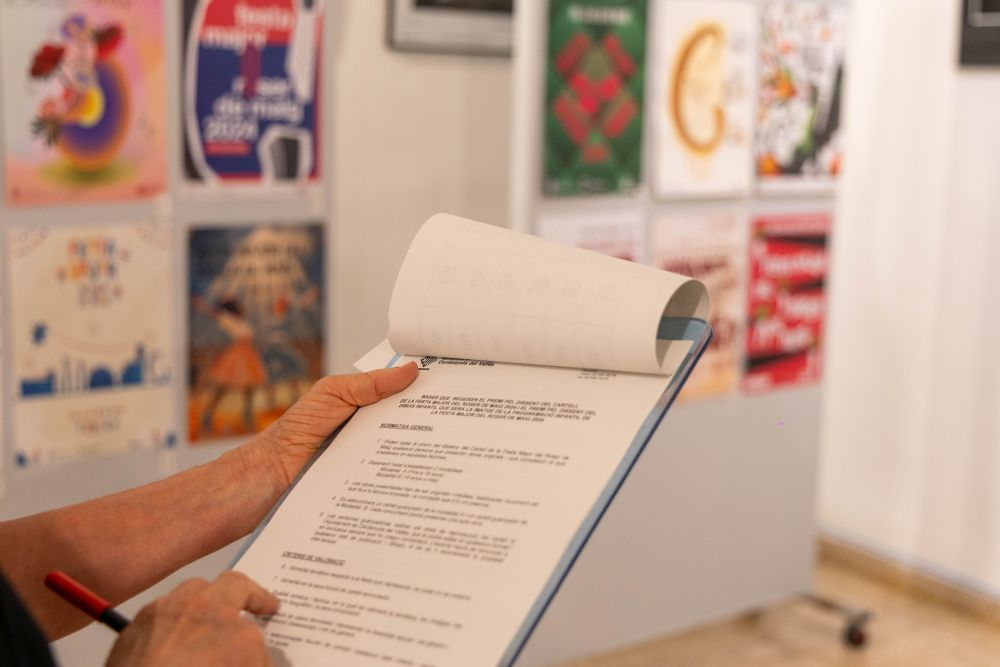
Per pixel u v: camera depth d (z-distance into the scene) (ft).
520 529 2.46
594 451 2.53
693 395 9.26
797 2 9.33
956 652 10.21
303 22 8.30
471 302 2.87
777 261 9.62
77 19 7.34
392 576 2.50
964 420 10.82
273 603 2.49
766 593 10.07
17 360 7.45
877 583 11.54
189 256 8.02
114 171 7.63
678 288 2.61
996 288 10.46
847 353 11.82
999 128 10.30
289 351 8.61
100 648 7.62
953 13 10.55
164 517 2.96
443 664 2.29
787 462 9.97
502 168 9.67
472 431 2.74
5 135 7.22
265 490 3.03
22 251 7.38
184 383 8.16
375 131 8.93
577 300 2.69
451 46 9.14
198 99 7.89
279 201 8.41
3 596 2.05
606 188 8.58
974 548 10.82
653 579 9.29
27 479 7.58
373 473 2.78
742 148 9.25
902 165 11.14
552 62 8.16
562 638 8.88
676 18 8.70
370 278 9.10
